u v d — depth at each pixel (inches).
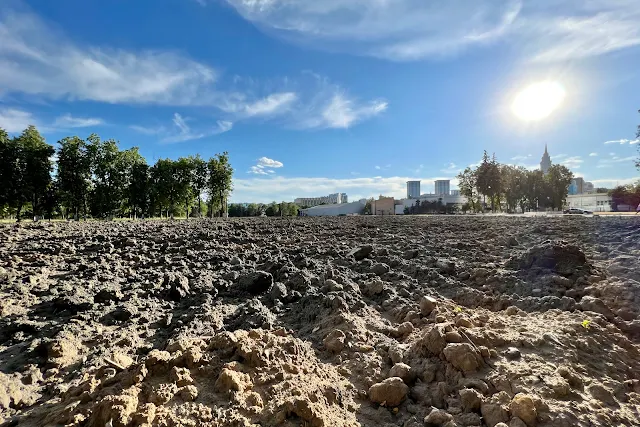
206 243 506.3
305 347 177.8
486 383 139.2
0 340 197.6
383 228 799.7
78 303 241.9
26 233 642.8
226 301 268.2
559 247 284.8
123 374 145.3
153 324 222.7
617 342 175.8
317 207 5359.3
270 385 138.3
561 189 3046.3
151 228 801.6
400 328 202.5
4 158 1594.5
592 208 3393.2
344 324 204.2
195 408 122.8
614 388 140.3
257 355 152.3
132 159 2100.1
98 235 579.5
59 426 122.6
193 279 309.3
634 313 204.4
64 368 169.6
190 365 146.7
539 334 175.8
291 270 327.9
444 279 300.5
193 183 2372.0
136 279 308.8
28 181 1648.6
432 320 211.9
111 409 117.1
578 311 211.9
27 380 155.9
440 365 152.7
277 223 1032.8
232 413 120.2
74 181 1801.2
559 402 127.0
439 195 5408.5
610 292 229.5
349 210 5339.6
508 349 160.9
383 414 133.9
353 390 147.3
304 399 123.8
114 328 215.3
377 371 159.0
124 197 2054.6
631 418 124.0
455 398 136.4
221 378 135.6
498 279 277.7
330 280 273.6
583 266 271.6
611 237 488.4
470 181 2952.8
